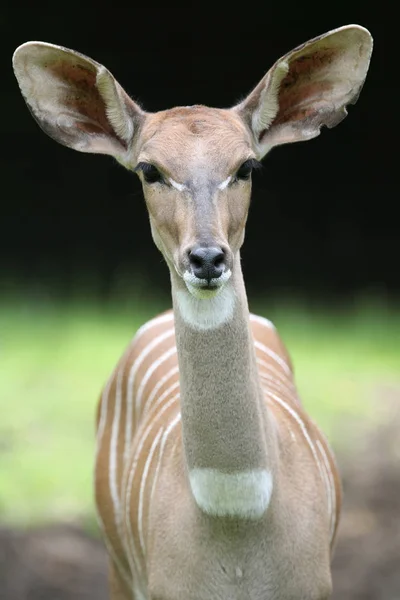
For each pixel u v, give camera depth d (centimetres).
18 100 2538
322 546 679
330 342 1898
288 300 2203
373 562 1120
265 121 693
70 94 705
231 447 631
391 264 2481
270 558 656
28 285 2262
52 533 1190
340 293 2333
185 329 634
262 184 2572
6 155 2544
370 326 1997
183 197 630
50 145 2544
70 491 1286
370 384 1669
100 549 1163
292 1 2523
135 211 2523
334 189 2577
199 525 652
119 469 803
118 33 2555
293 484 677
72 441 1423
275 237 2552
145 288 2205
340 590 1074
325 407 1567
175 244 637
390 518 1219
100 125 707
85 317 2009
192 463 643
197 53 2561
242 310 633
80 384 1641
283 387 771
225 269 599
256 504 639
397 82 2542
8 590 1080
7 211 2536
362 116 2567
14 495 1273
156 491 686
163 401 757
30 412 1523
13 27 2522
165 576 670
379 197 2569
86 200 2541
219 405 630
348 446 1430
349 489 1298
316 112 707
